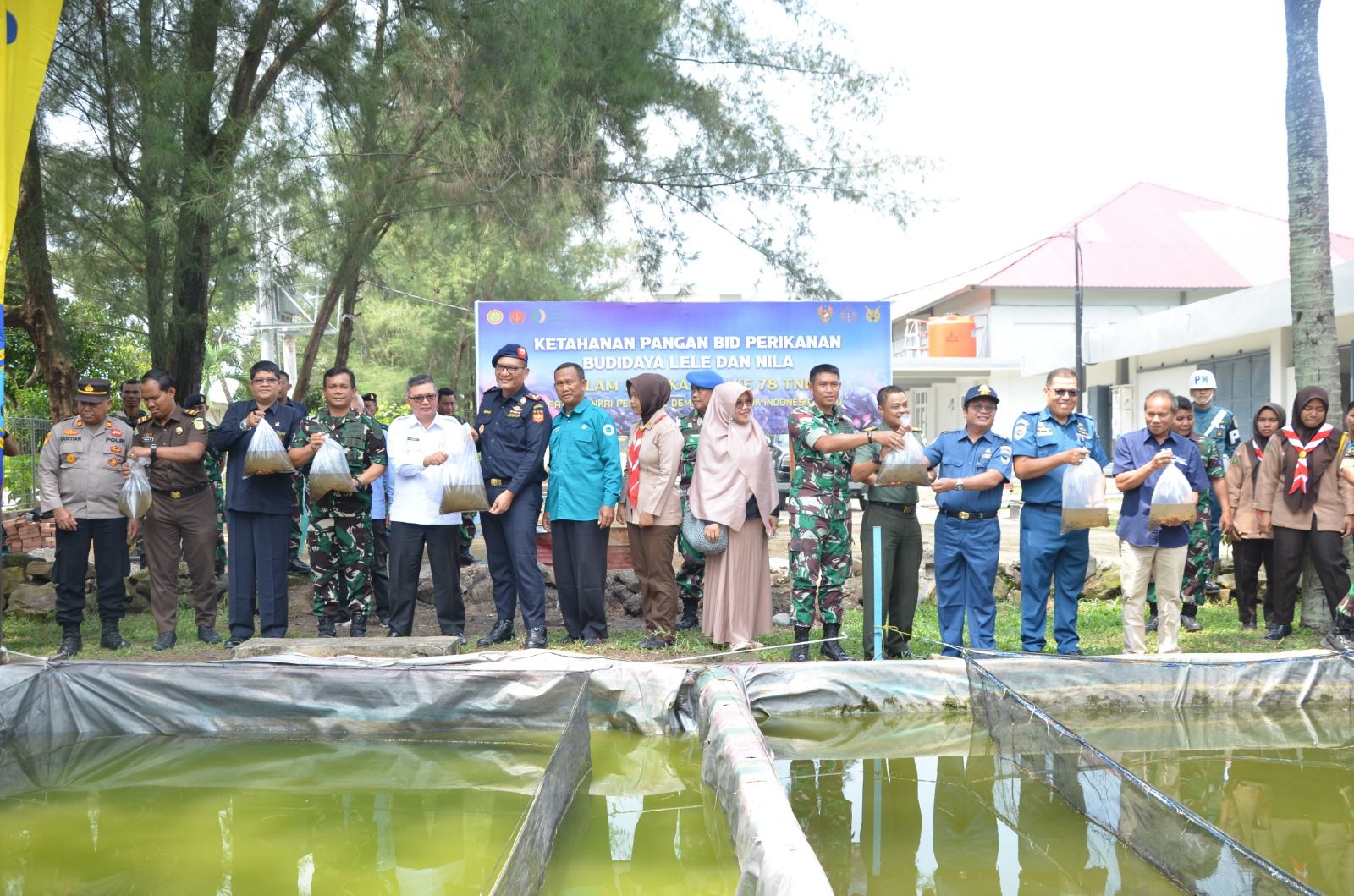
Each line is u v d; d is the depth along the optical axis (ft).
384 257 44.68
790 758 15.44
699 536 20.76
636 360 29.27
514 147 32.30
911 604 20.90
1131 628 20.39
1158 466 19.74
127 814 12.94
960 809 13.04
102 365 57.00
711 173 41.63
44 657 20.77
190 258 29.76
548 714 16.79
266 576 22.35
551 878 10.89
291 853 11.53
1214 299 58.08
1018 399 89.10
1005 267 93.45
